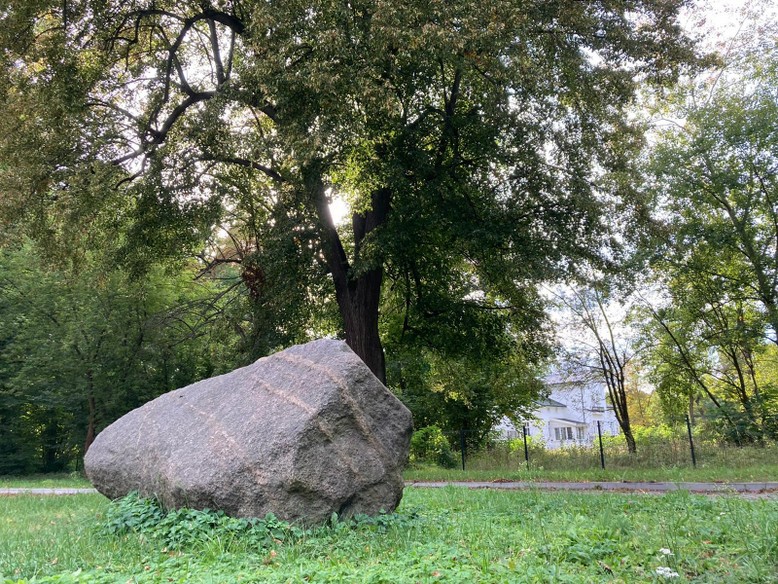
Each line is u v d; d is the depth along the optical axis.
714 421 23.78
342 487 7.37
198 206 19.98
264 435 7.27
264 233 20.02
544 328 23.84
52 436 32.59
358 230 20.47
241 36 19.08
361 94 14.60
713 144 23.94
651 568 5.04
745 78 24.19
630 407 50.06
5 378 29.06
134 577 5.26
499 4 14.72
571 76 17.97
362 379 7.94
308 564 5.55
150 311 29.16
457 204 19.56
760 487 13.29
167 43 20.23
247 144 17.75
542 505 9.99
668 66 17.75
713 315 27.34
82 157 18.09
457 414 32.84
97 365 27.58
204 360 30.86
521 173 19.28
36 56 17.22
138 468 7.94
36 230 19.03
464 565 5.30
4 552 6.67
